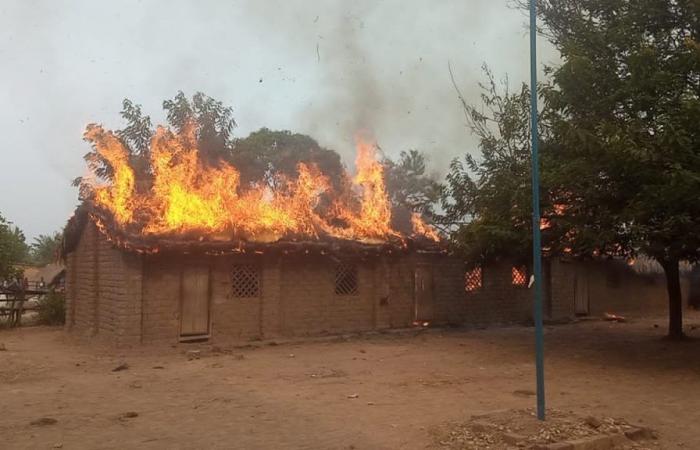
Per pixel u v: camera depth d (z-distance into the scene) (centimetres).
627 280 2694
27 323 2364
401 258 2050
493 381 1138
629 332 2023
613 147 1162
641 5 1333
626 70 1311
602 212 1301
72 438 727
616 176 1249
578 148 1270
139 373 1221
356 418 825
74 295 2045
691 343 1644
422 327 2056
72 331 2014
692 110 1112
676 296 1728
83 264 1955
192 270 1681
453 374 1216
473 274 2219
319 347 1655
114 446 695
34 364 1330
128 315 1575
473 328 2123
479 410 869
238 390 1037
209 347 1606
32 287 3188
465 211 1984
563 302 2423
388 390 1040
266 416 841
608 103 1279
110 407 902
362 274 1975
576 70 1288
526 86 1752
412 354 1520
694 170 1130
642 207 1180
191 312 1670
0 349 1580
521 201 1488
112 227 1600
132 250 1551
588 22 1415
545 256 1673
